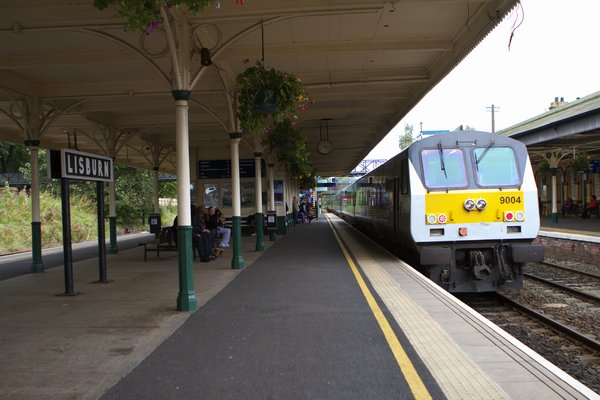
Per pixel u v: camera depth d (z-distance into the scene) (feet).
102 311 23.12
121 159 86.02
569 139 73.97
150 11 15.87
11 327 20.35
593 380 18.49
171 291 28.12
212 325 20.10
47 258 50.72
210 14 25.25
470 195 31.12
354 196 84.89
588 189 102.73
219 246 46.19
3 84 36.91
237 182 36.99
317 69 39.93
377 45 33.58
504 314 28.71
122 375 14.55
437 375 13.99
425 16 29.53
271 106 24.89
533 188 31.45
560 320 27.43
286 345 17.17
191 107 47.91
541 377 13.66
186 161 23.50
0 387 13.73
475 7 28.25
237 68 37.09
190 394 13.09
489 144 32.37
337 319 20.53
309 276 31.99
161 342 17.88
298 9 25.95
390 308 22.33
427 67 40.04
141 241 73.41
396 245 43.70
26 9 26.07
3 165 149.79
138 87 40.32
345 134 73.31
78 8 26.07
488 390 12.83
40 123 40.91
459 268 31.50
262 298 25.21
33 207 39.52
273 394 12.99
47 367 15.34
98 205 32.01
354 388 13.25
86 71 37.17
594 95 69.46
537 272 44.14
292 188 102.58
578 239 48.65
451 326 19.10
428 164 32.04
